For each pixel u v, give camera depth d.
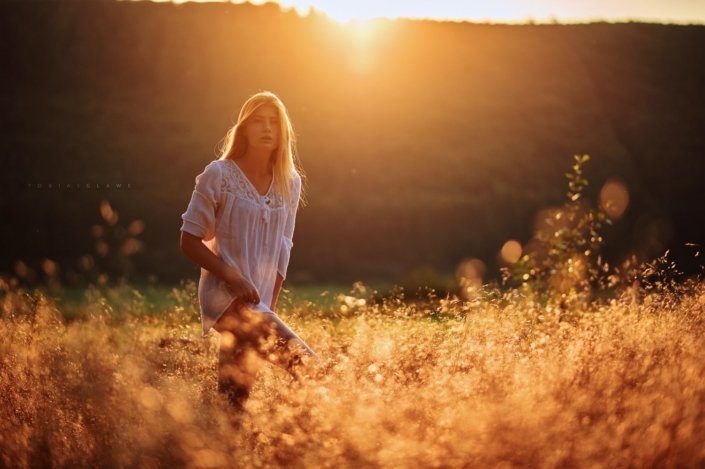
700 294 6.37
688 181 77.50
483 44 92.69
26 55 89.25
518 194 73.19
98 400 4.09
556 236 12.51
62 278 21.28
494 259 67.69
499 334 5.83
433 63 88.94
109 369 4.40
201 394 4.77
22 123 80.25
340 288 49.31
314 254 65.94
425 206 70.31
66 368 4.55
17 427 4.34
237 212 5.42
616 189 75.00
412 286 20.64
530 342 5.95
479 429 3.63
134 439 3.84
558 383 4.35
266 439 3.88
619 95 86.44
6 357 4.98
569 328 6.04
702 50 93.25
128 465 3.74
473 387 4.43
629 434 3.69
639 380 4.43
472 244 68.88
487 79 87.56
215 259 5.32
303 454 3.73
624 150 80.06
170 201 68.56
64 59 88.88
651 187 76.75
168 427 3.86
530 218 71.25
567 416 3.78
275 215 5.59
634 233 69.62
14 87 85.62
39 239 63.03
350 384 4.42
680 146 81.50
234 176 5.46
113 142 77.38
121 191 69.75
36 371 4.73
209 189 5.38
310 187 71.56
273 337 4.93
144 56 88.56
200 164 73.50
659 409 3.84
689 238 69.94
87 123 80.31
